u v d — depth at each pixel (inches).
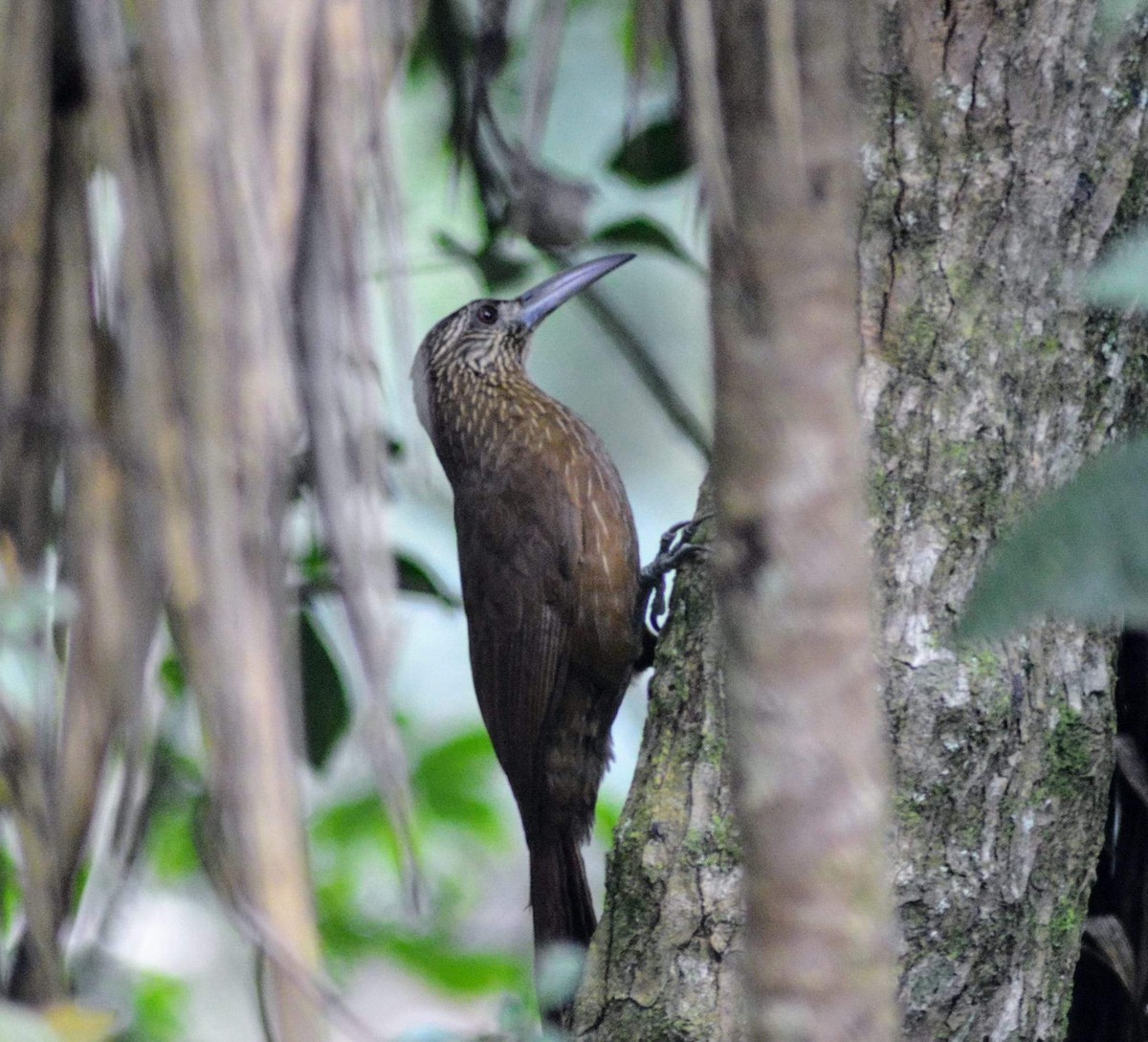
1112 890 276.4
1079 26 255.9
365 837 395.9
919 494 247.4
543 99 167.6
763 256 135.7
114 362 159.8
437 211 423.5
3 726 154.7
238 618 137.9
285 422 141.7
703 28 141.0
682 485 568.7
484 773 418.9
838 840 133.3
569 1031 262.2
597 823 451.2
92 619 153.9
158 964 413.4
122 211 143.8
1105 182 255.4
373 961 416.2
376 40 152.1
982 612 113.0
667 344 521.0
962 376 251.1
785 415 134.5
